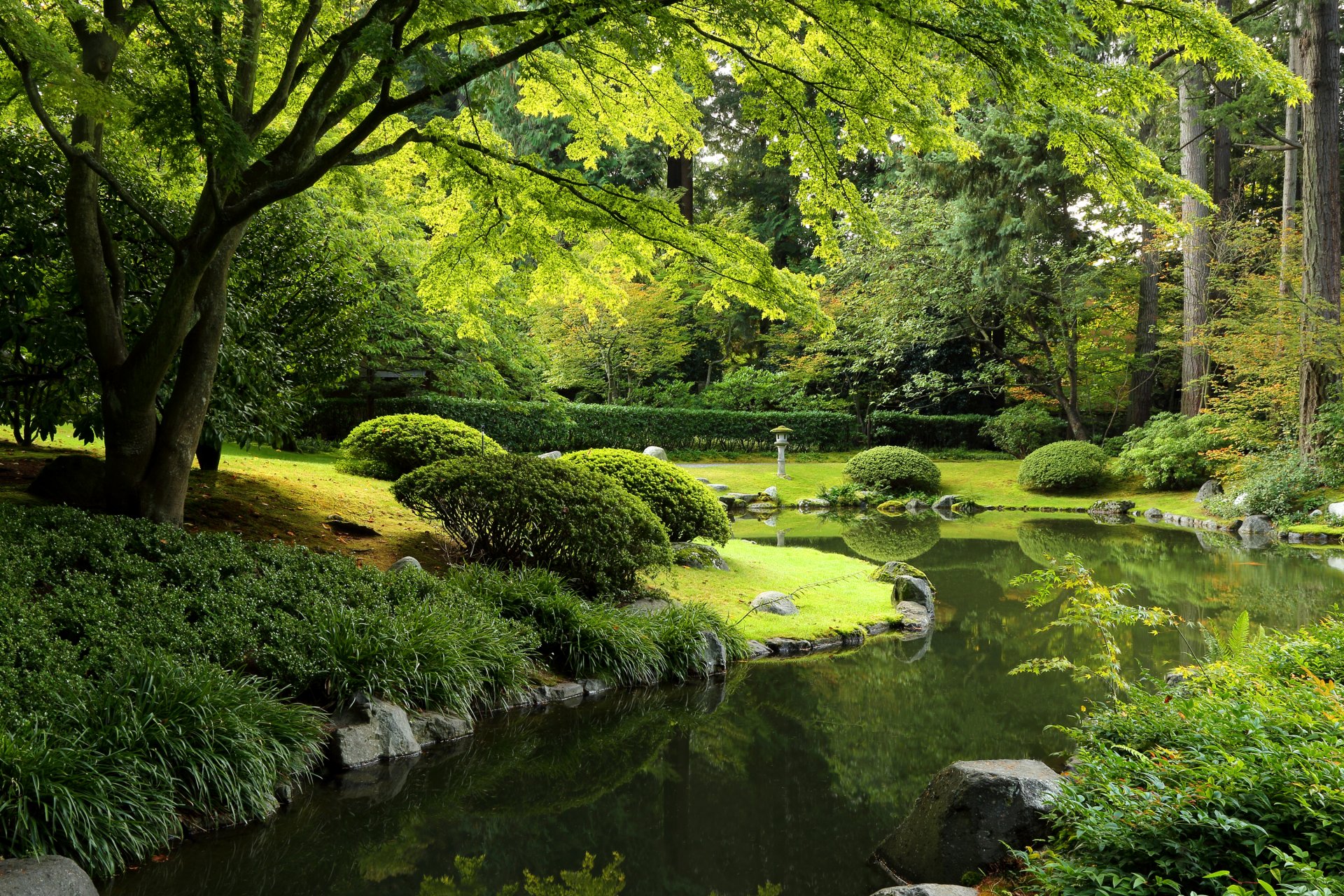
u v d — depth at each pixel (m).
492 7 5.42
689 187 28.75
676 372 28.70
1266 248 17.89
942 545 13.77
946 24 4.61
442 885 3.58
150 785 3.71
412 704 5.12
